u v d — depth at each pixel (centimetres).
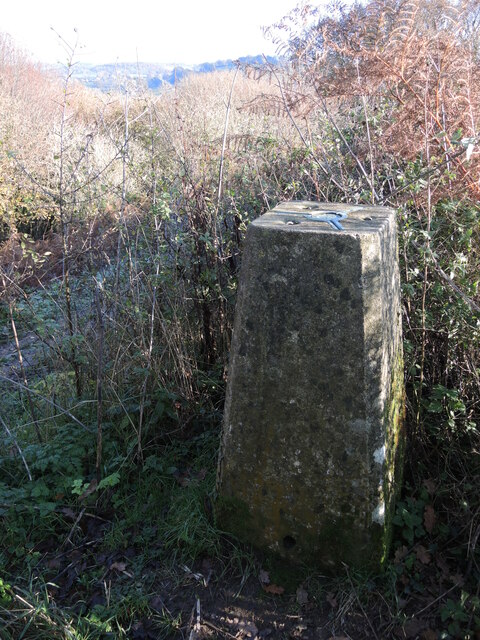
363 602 246
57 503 305
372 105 402
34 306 461
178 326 357
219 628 242
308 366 236
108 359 369
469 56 338
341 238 222
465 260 282
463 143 271
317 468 244
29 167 749
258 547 267
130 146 557
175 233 373
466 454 283
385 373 239
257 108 389
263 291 238
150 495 307
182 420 351
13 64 1307
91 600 256
